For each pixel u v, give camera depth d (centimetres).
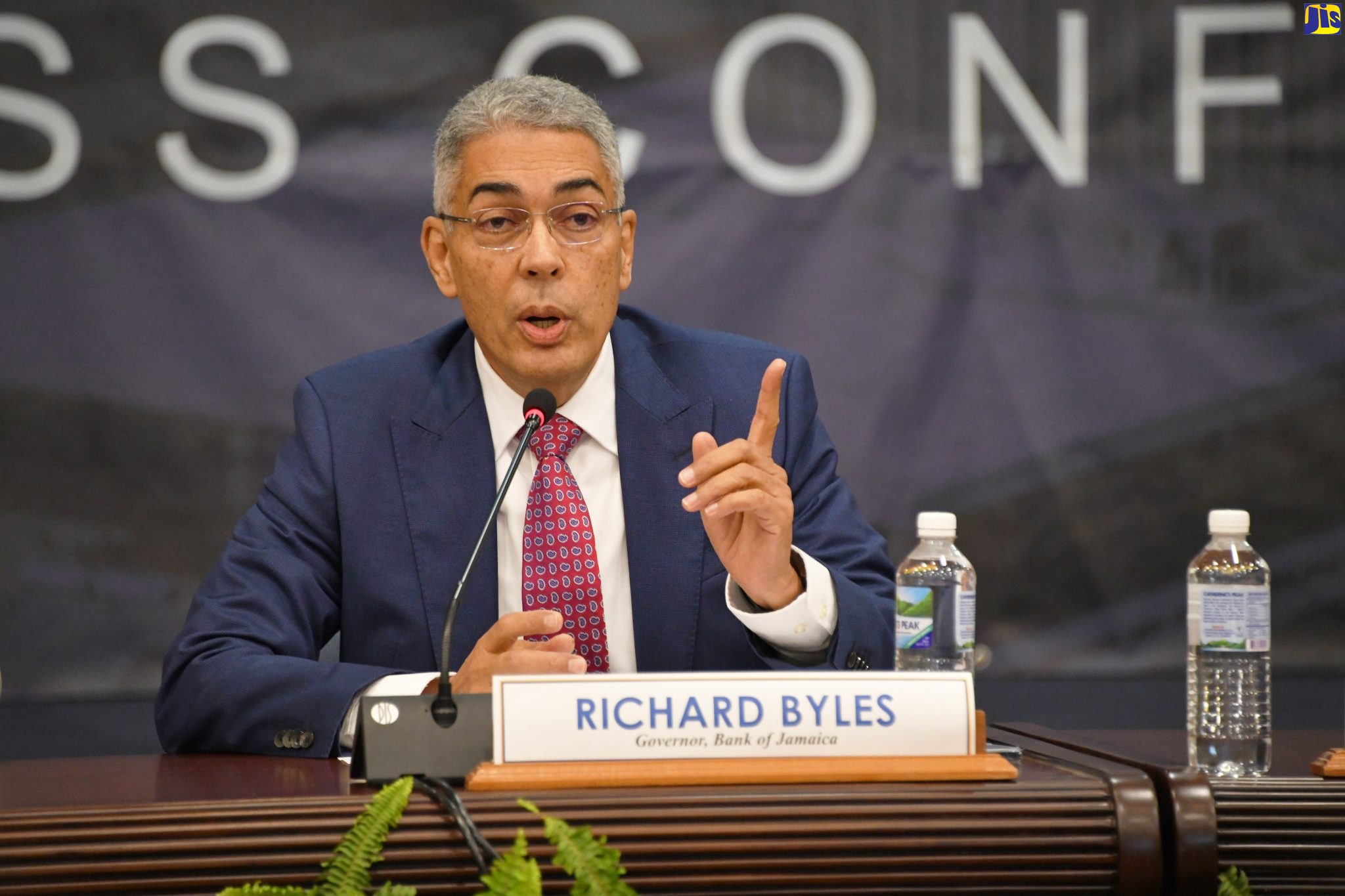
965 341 1446
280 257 1420
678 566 842
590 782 527
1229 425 1436
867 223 1448
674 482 862
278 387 1417
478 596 827
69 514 1387
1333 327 1430
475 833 489
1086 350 1441
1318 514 1430
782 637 715
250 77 1418
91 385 1393
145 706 1384
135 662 1391
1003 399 1445
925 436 1445
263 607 789
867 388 1445
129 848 487
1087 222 1441
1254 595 645
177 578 1399
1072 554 1443
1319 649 1429
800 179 1449
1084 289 1442
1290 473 1431
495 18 1438
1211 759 636
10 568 1376
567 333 817
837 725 547
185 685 727
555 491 850
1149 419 1438
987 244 1445
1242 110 1435
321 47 1425
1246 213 1435
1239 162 1434
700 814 505
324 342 1423
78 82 1395
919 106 1447
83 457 1390
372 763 543
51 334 1389
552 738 534
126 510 1394
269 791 541
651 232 1445
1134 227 1441
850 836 509
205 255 1409
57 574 1383
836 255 1447
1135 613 1442
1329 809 556
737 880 504
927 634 673
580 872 464
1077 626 1445
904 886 511
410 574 832
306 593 815
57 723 1345
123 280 1398
